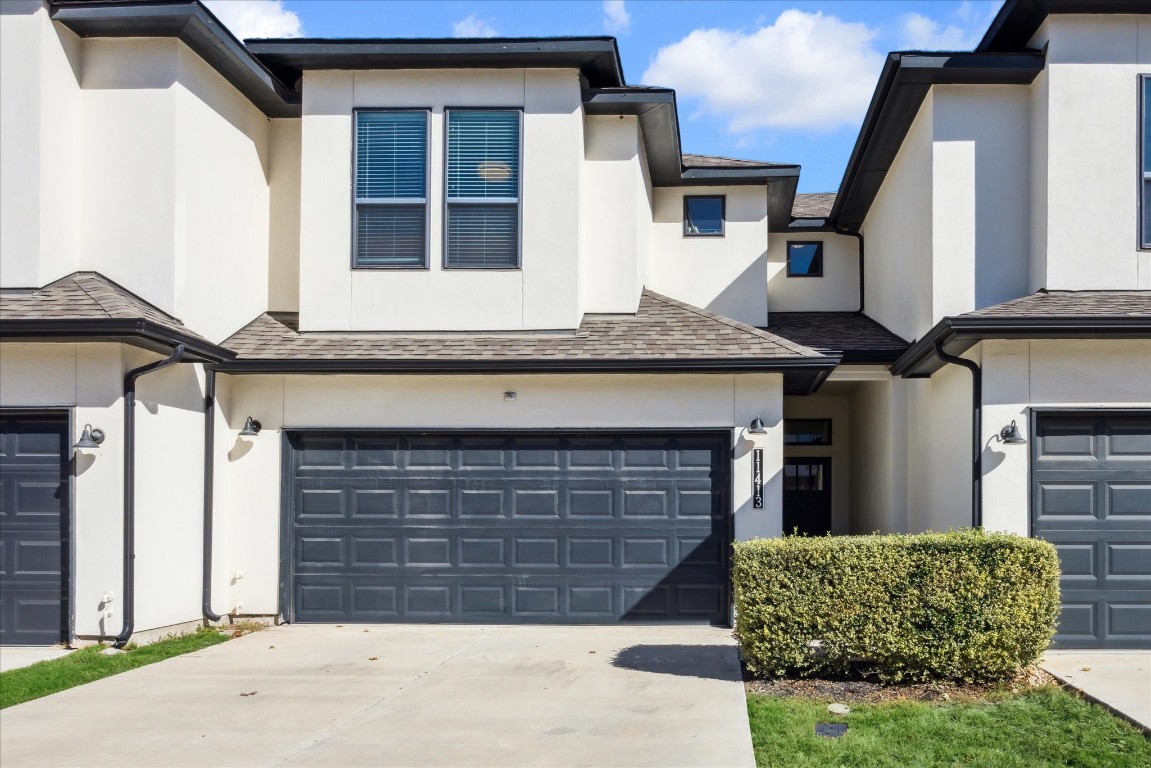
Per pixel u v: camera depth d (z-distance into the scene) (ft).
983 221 37.47
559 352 36.11
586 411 36.68
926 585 25.61
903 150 43.34
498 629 35.73
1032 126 37.19
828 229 54.70
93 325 29.32
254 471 37.35
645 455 36.78
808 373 36.50
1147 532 31.83
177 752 20.63
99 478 31.01
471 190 38.24
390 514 37.19
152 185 33.81
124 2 32.60
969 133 37.73
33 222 32.04
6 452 31.50
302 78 39.06
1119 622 31.60
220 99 37.06
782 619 26.18
